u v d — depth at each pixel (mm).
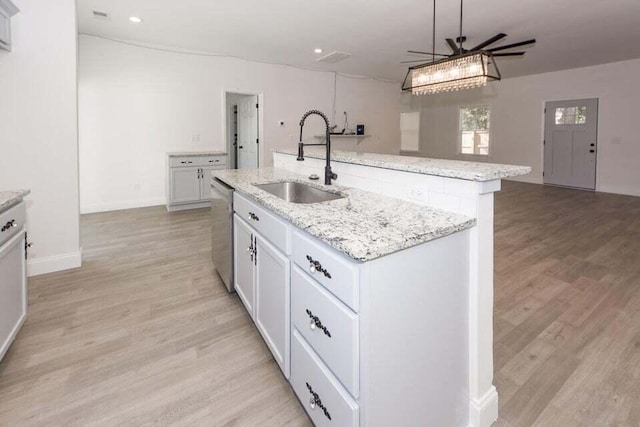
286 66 6914
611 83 6586
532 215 5008
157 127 5605
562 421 1460
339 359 1162
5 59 2646
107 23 4473
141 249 3627
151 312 2365
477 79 2957
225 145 6293
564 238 3934
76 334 2090
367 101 8406
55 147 2906
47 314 2312
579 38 5016
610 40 5117
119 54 5168
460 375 1390
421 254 1186
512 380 1707
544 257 3350
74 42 2879
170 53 5582
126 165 5422
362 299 1049
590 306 2414
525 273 2977
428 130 9641
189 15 4180
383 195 1862
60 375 1730
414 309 1187
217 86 6102
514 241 3832
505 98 8109
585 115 6988
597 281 2809
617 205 5637
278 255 1606
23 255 1935
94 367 1796
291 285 1506
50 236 2973
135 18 4289
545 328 2154
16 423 1437
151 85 5477
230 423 1462
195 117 5930
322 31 4762
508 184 7828
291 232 1476
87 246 3699
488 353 1446
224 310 2402
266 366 1832
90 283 2795
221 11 4055
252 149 7000
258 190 2041
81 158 5070
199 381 1711
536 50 5645
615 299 2510
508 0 3701
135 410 1521
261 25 4508
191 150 5953
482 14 4090
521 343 2004
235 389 1662
